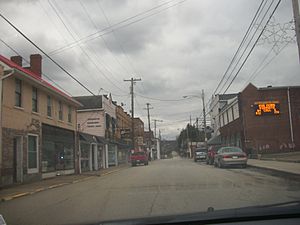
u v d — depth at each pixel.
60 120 29.80
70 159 32.09
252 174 21.69
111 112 51.88
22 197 15.62
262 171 24.05
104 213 10.08
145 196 13.09
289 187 14.45
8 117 20.88
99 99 47.22
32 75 24.28
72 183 22.14
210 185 15.73
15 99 22.12
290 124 41.53
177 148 165.88
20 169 22.14
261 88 42.22
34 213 10.83
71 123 32.69
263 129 41.66
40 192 17.42
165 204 10.98
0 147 19.66
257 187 14.56
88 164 38.03
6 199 14.65
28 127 23.47
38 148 24.77
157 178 20.84
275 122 41.69
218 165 30.12
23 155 22.45
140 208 10.55
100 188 17.23
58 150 29.11
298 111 41.69
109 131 49.53
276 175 20.70
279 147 41.28
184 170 27.66
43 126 26.14
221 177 19.80
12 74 20.86
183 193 13.34
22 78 22.47
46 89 26.05
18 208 12.11
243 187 14.65
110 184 19.12
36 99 25.28
